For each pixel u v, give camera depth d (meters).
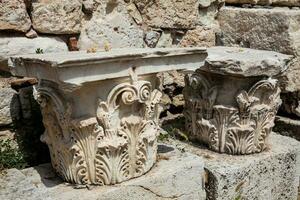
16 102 3.38
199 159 3.39
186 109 4.20
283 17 4.50
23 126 3.43
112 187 2.88
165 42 4.59
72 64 2.44
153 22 4.40
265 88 3.71
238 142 3.83
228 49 4.32
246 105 3.68
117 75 2.74
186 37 4.75
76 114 2.79
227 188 3.56
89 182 2.92
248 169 3.67
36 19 3.46
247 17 4.82
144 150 3.04
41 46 3.53
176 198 3.20
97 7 3.90
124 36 4.14
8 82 3.39
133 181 2.97
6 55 3.35
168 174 3.12
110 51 3.00
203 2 4.84
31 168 3.21
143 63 2.89
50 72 2.56
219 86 3.84
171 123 4.64
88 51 2.99
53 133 2.95
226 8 5.07
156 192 3.07
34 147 3.43
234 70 3.62
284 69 3.87
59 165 3.01
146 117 3.02
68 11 3.62
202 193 3.42
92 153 2.85
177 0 4.54
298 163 4.23
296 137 4.78
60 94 2.80
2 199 2.54
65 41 3.72
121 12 4.09
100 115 2.79
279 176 4.02
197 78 3.90
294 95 4.85
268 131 3.89
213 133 3.89
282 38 4.54
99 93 2.78
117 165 2.90
